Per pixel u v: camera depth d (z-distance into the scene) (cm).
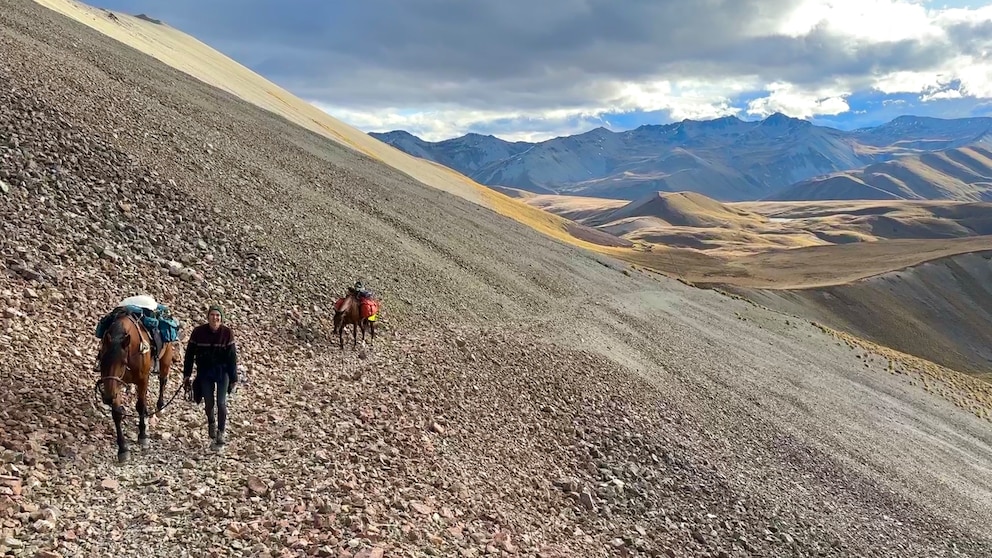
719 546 1451
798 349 5419
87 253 1565
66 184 1791
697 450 2019
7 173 1658
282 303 1895
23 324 1189
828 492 2192
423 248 3562
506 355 2242
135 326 973
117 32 8756
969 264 14100
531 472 1430
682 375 3108
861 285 11756
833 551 1678
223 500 895
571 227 17012
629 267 7575
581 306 3997
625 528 1355
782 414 3080
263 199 2712
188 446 1046
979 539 2297
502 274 3906
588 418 1923
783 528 1703
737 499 1764
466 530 1015
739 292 9306
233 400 1248
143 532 785
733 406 2861
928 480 2855
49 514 764
